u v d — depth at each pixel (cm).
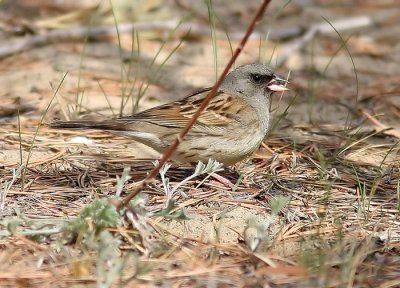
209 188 1112
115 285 830
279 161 1200
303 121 1420
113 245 880
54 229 898
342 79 1662
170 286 834
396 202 1075
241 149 1161
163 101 1479
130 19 1828
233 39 1823
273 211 948
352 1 2120
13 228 895
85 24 1797
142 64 1656
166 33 1811
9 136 1266
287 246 940
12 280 841
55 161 1182
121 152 1241
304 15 2006
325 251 890
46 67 1595
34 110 1391
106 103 1445
